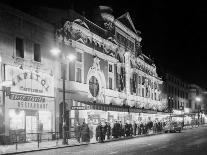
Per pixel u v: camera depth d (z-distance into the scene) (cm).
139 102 6819
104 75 5325
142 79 7125
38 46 3831
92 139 4016
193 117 9406
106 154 2234
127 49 6350
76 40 4506
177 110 10088
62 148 2878
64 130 3234
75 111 4344
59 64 4153
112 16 5722
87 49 4809
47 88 3841
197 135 4559
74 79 4462
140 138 4097
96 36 5084
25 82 3478
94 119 4647
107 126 4012
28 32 3647
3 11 3291
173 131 5544
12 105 3284
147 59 7794
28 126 3528
